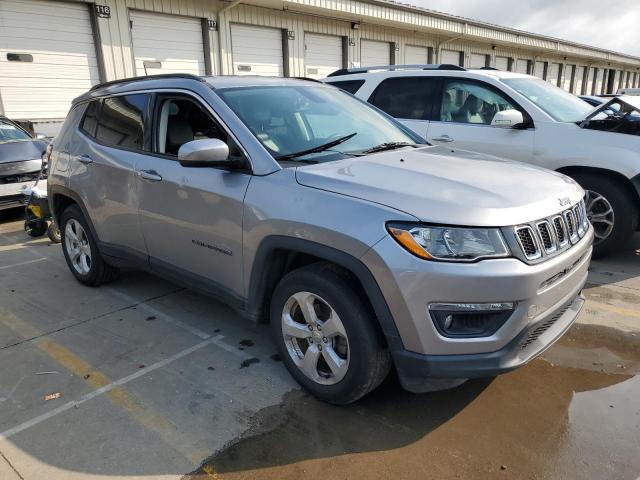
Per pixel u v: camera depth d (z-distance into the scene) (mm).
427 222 2344
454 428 2676
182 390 3049
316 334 2793
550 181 2955
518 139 5418
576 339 3619
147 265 3896
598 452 2471
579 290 2928
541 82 6230
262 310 3117
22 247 6148
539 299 2445
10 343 3674
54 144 4840
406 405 2869
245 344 3604
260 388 3057
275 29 15086
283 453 2510
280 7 14578
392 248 2357
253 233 2912
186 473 2393
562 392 2977
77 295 4551
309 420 2752
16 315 4152
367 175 2756
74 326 3928
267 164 2959
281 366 3303
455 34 20953
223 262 3197
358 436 2625
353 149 3320
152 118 3701
